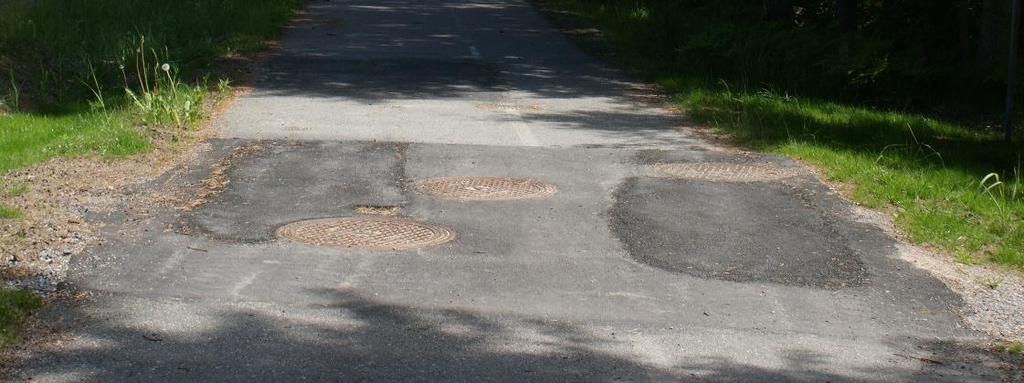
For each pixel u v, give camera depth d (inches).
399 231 352.5
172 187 403.9
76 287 286.0
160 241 331.6
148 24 839.7
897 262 338.6
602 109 629.0
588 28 1075.9
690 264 327.9
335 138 509.0
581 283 305.7
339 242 337.1
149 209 370.0
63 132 504.1
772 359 255.4
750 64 754.2
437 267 315.0
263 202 386.0
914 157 505.4
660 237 355.9
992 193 433.4
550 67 803.4
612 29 1043.3
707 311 287.0
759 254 340.8
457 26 1055.0
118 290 285.1
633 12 1181.1
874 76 693.9
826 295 304.5
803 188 434.0
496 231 356.5
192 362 239.6
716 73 765.9
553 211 385.1
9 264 301.0
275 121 549.6
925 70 703.7
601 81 743.1
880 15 909.8
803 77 730.8
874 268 331.0
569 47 922.1
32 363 235.8
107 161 439.8
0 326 252.1
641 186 429.4
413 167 451.2
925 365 256.7
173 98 553.0
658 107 645.3
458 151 487.2
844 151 508.4
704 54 788.6
